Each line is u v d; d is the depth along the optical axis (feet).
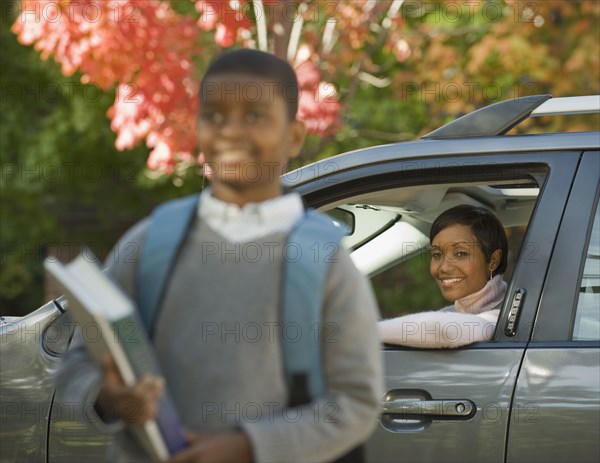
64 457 11.41
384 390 10.98
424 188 11.71
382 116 33.96
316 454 6.63
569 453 10.55
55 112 36.27
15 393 11.67
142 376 6.42
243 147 6.96
